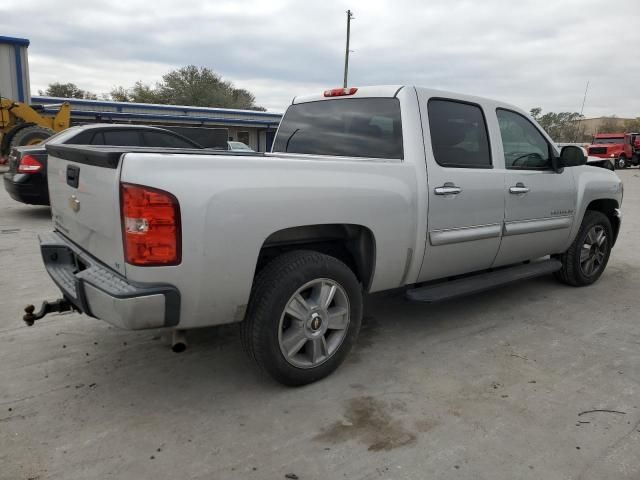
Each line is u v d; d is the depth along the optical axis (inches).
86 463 94.8
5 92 655.1
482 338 158.7
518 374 134.6
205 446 100.9
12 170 332.2
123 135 322.0
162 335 152.4
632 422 112.7
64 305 127.0
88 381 125.6
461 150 154.1
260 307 113.5
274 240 119.5
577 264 207.5
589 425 111.1
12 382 123.9
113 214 100.2
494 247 165.5
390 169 132.4
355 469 95.2
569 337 161.0
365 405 117.5
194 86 2185.0
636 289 215.6
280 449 100.6
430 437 105.6
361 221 125.2
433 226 143.0
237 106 2252.7
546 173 182.1
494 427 109.7
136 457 97.0
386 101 148.5
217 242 101.6
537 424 111.0
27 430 104.5
